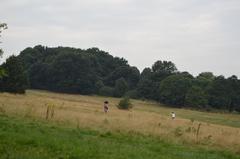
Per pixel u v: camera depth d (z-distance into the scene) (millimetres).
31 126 23906
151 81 157250
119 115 48406
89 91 156750
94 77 159500
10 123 23719
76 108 53969
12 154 14383
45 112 34906
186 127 40125
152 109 113750
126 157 16828
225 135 34562
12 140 17156
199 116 105000
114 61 197000
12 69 87375
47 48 194500
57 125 27203
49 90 159250
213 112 135000
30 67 161750
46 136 19594
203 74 176750
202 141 28984
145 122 38344
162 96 143750
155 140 26375
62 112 37344
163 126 37125
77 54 157750
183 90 141375
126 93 156875
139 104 133875
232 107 143750
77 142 19031
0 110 32562
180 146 25266
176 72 173125
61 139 19188
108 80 180250
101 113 49031
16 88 87750
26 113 31938
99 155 16234
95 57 187375
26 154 14758
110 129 29047
